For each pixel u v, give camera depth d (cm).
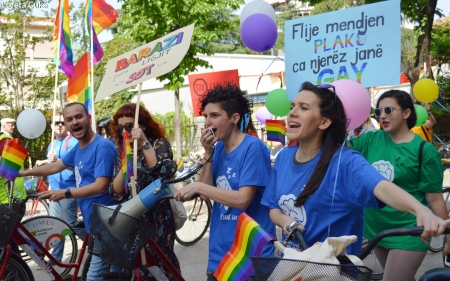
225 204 306
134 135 380
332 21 420
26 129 609
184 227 773
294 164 266
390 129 377
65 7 845
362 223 257
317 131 256
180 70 1259
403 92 379
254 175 311
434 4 1107
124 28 1271
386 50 399
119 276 361
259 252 243
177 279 381
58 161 511
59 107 1858
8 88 1819
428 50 1120
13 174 452
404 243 357
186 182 927
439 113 1802
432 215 202
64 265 485
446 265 396
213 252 334
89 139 462
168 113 2273
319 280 189
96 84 2467
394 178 374
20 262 464
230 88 329
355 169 240
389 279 362
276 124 730
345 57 414
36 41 1806
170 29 1224
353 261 202
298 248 259
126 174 376
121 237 310
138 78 381
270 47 517
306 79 433
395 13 394
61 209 652
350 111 321
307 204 254
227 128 326
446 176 1434
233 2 1252
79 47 1888
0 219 445
